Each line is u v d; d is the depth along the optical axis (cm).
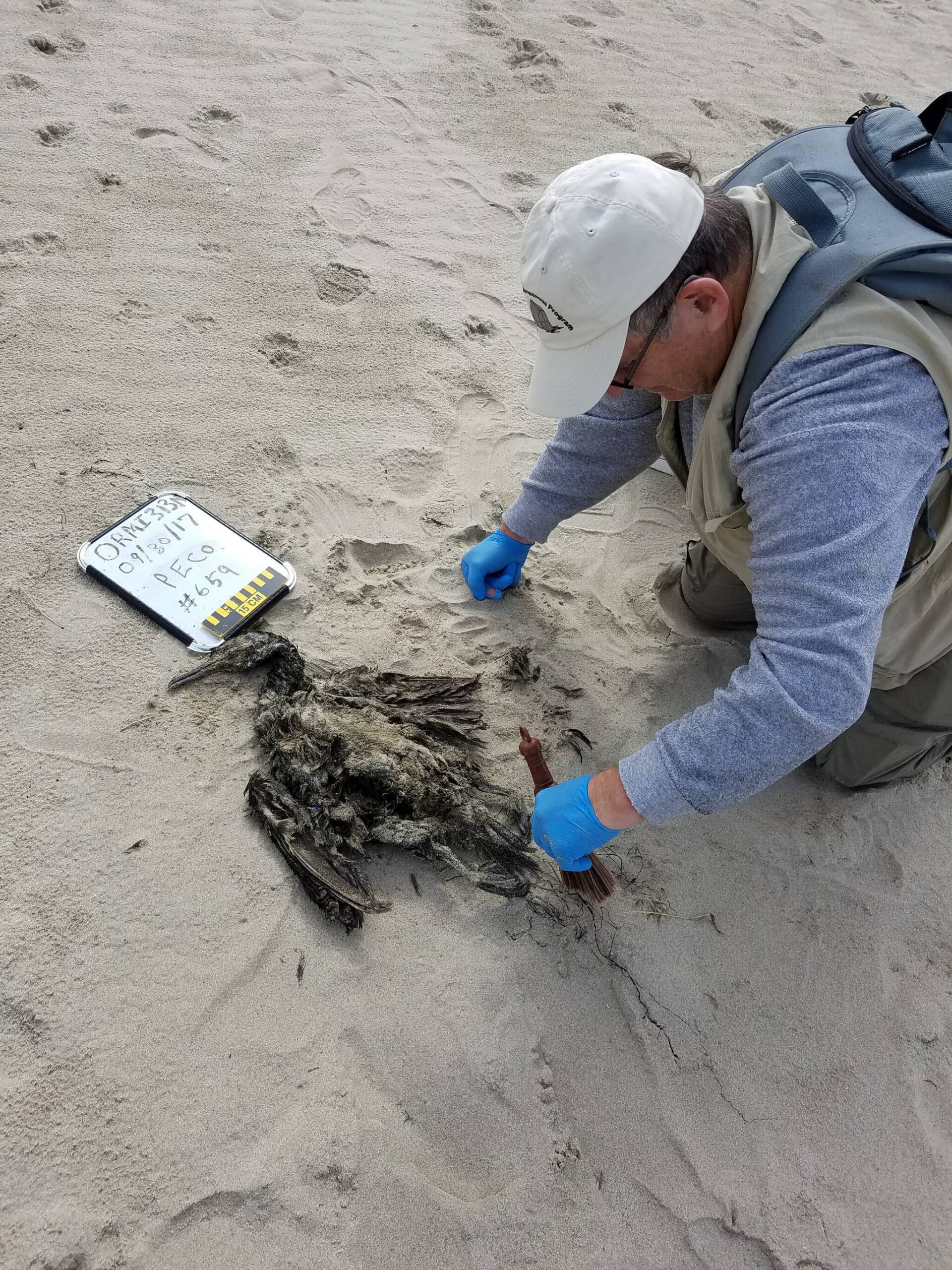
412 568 258
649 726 234
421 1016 179
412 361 318
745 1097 182
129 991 174
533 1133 171
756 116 498
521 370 325
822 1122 181
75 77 392
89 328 297
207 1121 162
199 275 325
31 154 351
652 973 194
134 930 181
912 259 130
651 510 291
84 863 187
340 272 341
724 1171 173
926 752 223
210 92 406
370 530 265
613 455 217
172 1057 168
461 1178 165
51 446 263
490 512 277
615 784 162
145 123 378
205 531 246
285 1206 157
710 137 471
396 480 280
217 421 282
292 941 184
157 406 281
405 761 204
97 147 362
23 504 248
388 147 407
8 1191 152
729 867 212
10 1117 158
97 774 201
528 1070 177
